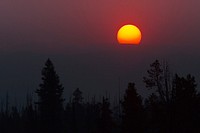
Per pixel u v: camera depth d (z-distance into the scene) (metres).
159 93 179.12
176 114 180.25
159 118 181.62
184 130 180.12
